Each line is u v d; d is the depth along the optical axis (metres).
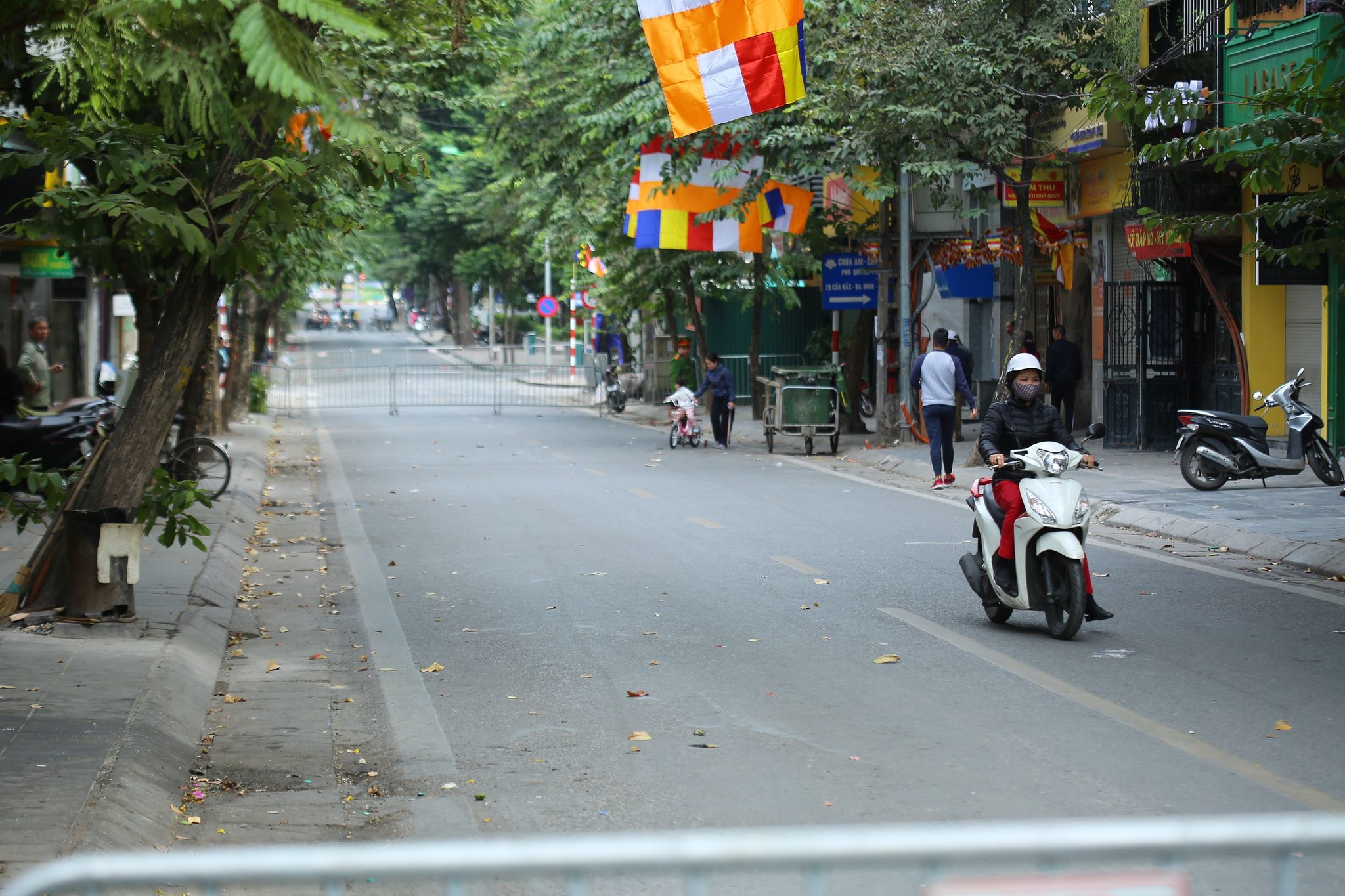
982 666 21.17
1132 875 5.29
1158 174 50.78
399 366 104.50
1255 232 44.47
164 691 19.00
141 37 11.52
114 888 5.71
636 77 60.69
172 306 23.25
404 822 14.60
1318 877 12.31
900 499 44.53
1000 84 49.25
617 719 18.50
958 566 31.03
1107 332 57.09
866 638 23.38
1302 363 50.66
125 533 23.08
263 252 20.86
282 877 5.36
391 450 66.69
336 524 40.31
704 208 61.81
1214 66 46.59
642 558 32.56
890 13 49.69
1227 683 19.86
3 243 46.16
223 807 15.11
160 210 19.95
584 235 82.75
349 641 24.30
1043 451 23.34
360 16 10.19
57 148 20.45
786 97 37.91
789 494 45.91
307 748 17.47
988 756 16.42
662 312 97.44
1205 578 28.78
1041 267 72.81
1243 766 15.80
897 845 5.37
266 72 9.93
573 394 116.94
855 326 71.12
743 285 90.69
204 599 26.53
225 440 67.12
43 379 48.31
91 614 22.94
